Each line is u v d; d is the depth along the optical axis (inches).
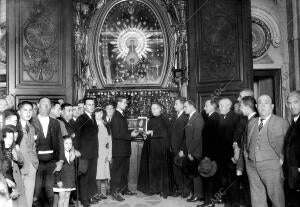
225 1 365.4
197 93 378.3
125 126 298.2
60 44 376.5
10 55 355.9
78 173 253.6
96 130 280.5
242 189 259.6
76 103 370.0
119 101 304.0
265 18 408.2
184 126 293.4
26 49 361.1
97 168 291.3
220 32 367.6
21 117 217.0
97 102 397.7
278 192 190.1
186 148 283.4
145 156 315.0
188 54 393.1
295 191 214.7
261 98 198.7
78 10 406.3
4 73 422.0
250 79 346.3
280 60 406.3
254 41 410.3
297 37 376.5
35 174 217.0
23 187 196.2
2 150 182.4
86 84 414.3
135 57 430.9
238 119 244.7
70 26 379.9
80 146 269.9
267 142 193.6
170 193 303.1
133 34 434.3
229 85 357.1
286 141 189.6
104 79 427.8
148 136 313.3
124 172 300.8
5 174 180.7
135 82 427.5
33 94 360.5
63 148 230.1
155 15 431.5
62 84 374.0
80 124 273.1
